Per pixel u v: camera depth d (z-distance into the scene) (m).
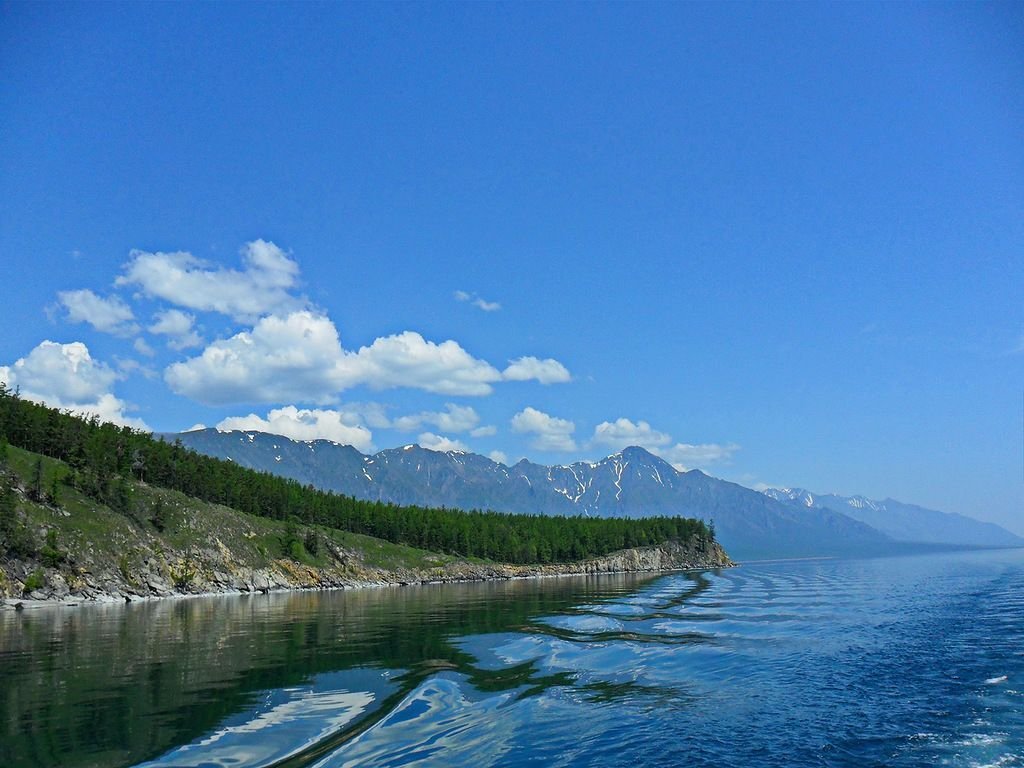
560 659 40.03
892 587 107.12
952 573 154.12
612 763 21.33
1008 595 84.88
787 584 125.75
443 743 23.06
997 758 21.92
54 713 26.61
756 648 43.81
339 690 31.19
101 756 21.36
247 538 162.25
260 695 30.05
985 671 35.69
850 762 21.56
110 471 146.12
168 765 20.59
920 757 21.98
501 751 22.30
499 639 49.28
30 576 101.56
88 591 107.38
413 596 115.00
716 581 146.62
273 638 51.31
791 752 22.47
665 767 20.95
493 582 183.38
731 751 22.53
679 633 52.03
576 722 25.84
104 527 125.00
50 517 117.56
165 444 185.25
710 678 34.25
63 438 149.38
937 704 28.73
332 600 106.81
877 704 28.78
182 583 127.88
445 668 37.03
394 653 42.66
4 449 125.88
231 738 23.34
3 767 20.34
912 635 49.16
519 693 30.75
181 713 26.69
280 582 152.38
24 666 38.28
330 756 21.55
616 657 40.69
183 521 148.00
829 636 49.28
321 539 186.50
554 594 109.38
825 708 28.12
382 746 22.66
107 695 29.98
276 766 20.59
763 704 28.77
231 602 104.12
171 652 43.69
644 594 104.44
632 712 27.34
